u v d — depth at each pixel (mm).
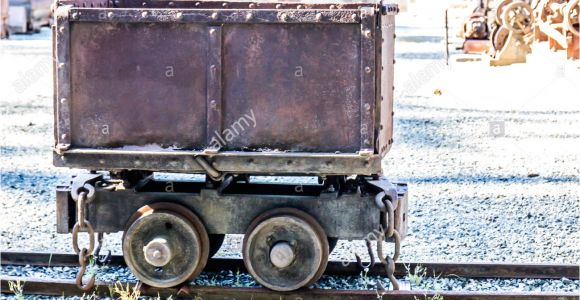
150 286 5859
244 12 5348
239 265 6512
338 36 5348
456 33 28062
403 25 35562
